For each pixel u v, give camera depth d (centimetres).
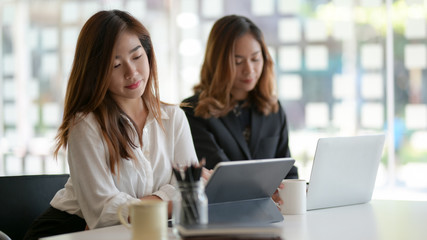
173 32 465
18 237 217
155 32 465
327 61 443
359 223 184
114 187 196
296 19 445
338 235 164
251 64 281
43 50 468
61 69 464
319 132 445
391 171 441
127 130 206
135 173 204
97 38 197
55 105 466
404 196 437
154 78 216
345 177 217
